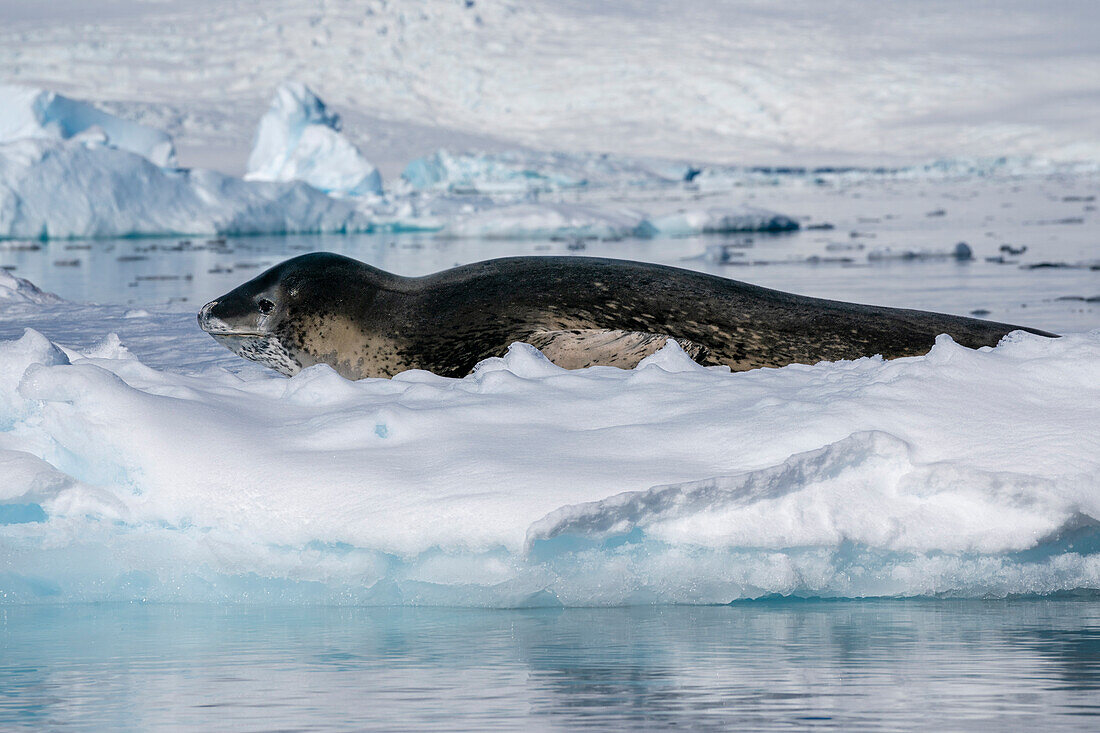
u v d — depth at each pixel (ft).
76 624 51.60
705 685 40.86
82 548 55.21
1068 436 54.29
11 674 43.60
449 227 420.36
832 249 323.16
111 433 56.34
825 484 53.16
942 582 53.62
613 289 82.43
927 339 81.82
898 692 39.81
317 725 37.01
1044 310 164.45
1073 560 54.08
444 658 44.88
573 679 41.65
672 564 52.85
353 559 53.16
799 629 49.01
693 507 51.72
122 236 424.87
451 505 51.52
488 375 65.51
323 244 392.06
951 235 366.43
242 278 250.37
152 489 55.21
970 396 58.03
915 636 47.65
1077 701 38.68
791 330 81.30
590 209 435.53
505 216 416.26
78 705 39.60
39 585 56.08
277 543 53.26
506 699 39.34
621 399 62.13
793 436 54.95
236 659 45.32
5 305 140.97
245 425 59.06
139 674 43.34
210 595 55.57
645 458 54.95
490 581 51.57
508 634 48.60
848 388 60.54
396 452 56.34
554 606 53.62
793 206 618.03
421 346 81.56
